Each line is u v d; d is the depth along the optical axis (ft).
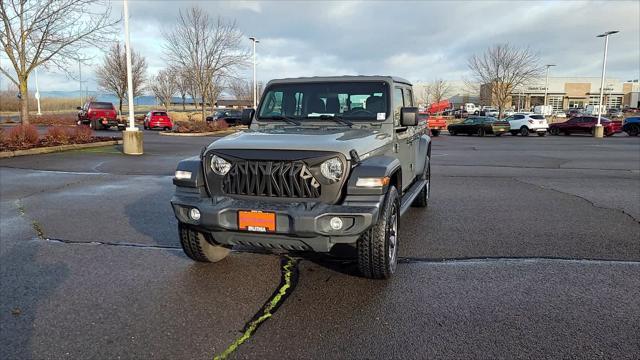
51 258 16.63
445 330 11.27
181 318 11.98
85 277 14.82
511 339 10.80
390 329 11.35
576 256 16.88
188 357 10.11
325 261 16.42
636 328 11.31
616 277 14.74
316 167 12.86
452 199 28.04
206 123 103.60
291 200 13.04
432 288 13.92
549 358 9.96
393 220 14.67
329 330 11.32
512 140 95.55
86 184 32.35
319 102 18.19
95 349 10.44
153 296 13.35
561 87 309.42
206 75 108.88
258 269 15.62
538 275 14.96
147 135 94.79
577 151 65.82
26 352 10.30
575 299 13.05
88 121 101.60
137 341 10.80
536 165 47.29
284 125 17.94
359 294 13.50
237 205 13.08
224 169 13.67
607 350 10.28
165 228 20.84
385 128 17.07
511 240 18.97
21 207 24.91
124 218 22.61
